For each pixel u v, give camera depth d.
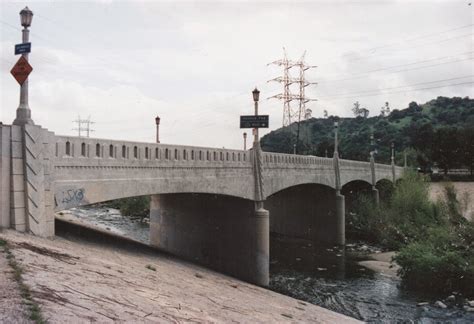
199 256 41.59
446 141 123.44
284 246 58.94
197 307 15.59
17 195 18.50
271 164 42.72
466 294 33.91
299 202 66.94
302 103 92.31
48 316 9.24
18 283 10.85
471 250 37.16
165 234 45.75
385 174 88.56
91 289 12.57
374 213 65.81
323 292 36.12
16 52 19.16
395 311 30.89
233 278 34.59
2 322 8.32
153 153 28.33
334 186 61.81
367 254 53.25
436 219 59.28
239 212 38.88
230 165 36.03
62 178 21.47
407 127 178.50
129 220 72.19
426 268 35.56
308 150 139.88
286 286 38.06
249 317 17.11
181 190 30.72
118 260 20.95
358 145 168.50
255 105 38.53
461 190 99.25
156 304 13.62
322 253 54.12
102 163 24.12
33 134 19.27
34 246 16.02
